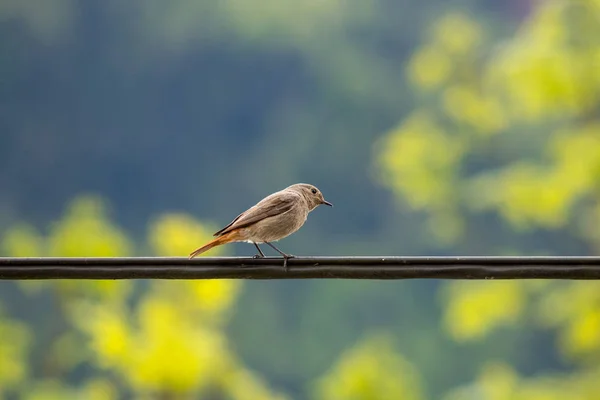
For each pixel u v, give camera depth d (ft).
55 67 172.04
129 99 175.11
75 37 174.91
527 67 83.87
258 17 178.60
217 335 60.85
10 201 160.45
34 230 155.63
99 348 59.36
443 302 124.98
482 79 104.37
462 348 126.00
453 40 104.12
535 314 95.50
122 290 67.05
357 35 180.04
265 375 130.00
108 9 177.88
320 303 133.69
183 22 179.63
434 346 128.47
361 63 173.47
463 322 89.97
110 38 177.17
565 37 84.89
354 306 132.98
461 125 107.45
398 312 132.46
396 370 71.56
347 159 164.14
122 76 175.94
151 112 174.81
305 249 148.87
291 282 134.62
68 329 91.97
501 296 88.43
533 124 115.65
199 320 59.93
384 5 184.14
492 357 123.24
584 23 84.43
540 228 117.39
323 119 167.43
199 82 177.27
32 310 109.40
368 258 29.45
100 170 168.96
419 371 126.93
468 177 115.65
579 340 82.12
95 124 171.42
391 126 164.66
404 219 149.79
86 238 70.85
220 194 168.45
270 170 166.91
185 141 175.11
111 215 163.02
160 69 178.19
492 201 95.81
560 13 84.74
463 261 29.17
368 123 165.68
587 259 28.86
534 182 85.92
